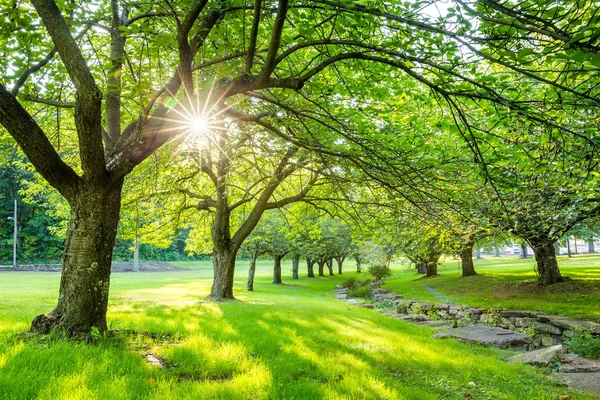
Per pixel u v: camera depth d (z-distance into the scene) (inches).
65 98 372.5
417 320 615.8
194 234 821.9
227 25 240.8
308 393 185.2
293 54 337.7
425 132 385.7
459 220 315.6
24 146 221.5
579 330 428.1
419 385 228.2
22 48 284.0
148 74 246.4
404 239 861.2
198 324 327.6
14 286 911.7
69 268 240.7
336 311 553.3
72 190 242.8
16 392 148.4
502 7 128.3
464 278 1152.2
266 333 310.0
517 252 3956.7
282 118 282.5
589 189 322.0
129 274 1876.2
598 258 1705.2
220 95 232.7
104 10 307.1
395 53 192.5
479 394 217.9
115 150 262.1
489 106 246.8
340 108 367.9
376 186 311.4
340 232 1584.6
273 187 647.8
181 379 195.6
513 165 338.6
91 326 238.8
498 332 457.4
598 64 116.7
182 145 362.9
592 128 246.5
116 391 161.0
